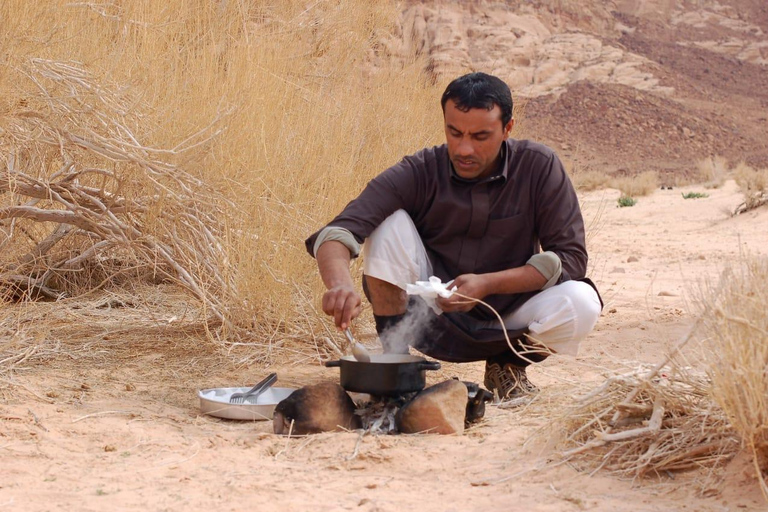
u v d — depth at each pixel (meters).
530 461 2.43
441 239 3.13
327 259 2.83
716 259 9.45
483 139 2.87
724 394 2.17
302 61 5.94
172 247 4.49
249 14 5.86
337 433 2.74
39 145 4.10
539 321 3.02
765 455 2.15
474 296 2.82
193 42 4.86
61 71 3.87
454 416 2.77
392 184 3.06
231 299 4.20
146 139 4.14
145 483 2.27
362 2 6.85
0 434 2.66
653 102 70.88
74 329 4.33
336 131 4.84
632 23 88.50
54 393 3.17
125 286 5.29
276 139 4.46
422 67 7.01
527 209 3.08
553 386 2.90
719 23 93.00
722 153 65.06
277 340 4.16
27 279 4.75
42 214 4.22
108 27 4.49
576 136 63.97
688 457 2.32
